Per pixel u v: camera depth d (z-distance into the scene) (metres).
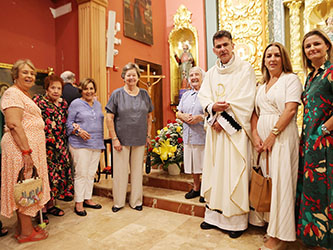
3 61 4.10
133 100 3.13
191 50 7.02
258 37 6.24
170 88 7.15
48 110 2.86
